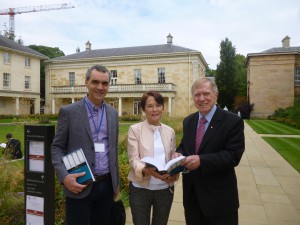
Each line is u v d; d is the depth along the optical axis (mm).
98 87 2703
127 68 38344
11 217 3967
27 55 39906
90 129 2672
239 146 2494
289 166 7949
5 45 36656
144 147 2850
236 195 2617
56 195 4406
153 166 2537
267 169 7582
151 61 36969
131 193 2932
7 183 4230
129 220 4195
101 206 2852
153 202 2914
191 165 2393
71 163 2479
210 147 2549
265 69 37031
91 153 2645
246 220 4207
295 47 39500
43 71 51719
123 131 16406
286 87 36281
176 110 35500
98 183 2711
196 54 34688
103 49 43344
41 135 2963
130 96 35938
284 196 5324
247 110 35531
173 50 36812
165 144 2904
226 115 2600
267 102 36938
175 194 5410
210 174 2549
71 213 2672
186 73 35281
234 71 48812
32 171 3029
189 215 2723
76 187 2422
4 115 34812
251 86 37594
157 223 2914
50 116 34969
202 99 2584
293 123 22500
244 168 7703
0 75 36031
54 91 40094
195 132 2732
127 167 5809
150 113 2889
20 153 7797
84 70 40625
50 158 2980
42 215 3012
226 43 48656
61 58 42875
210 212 2516
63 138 2629
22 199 4273
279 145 12039
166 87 34188
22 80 39344
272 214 4445
